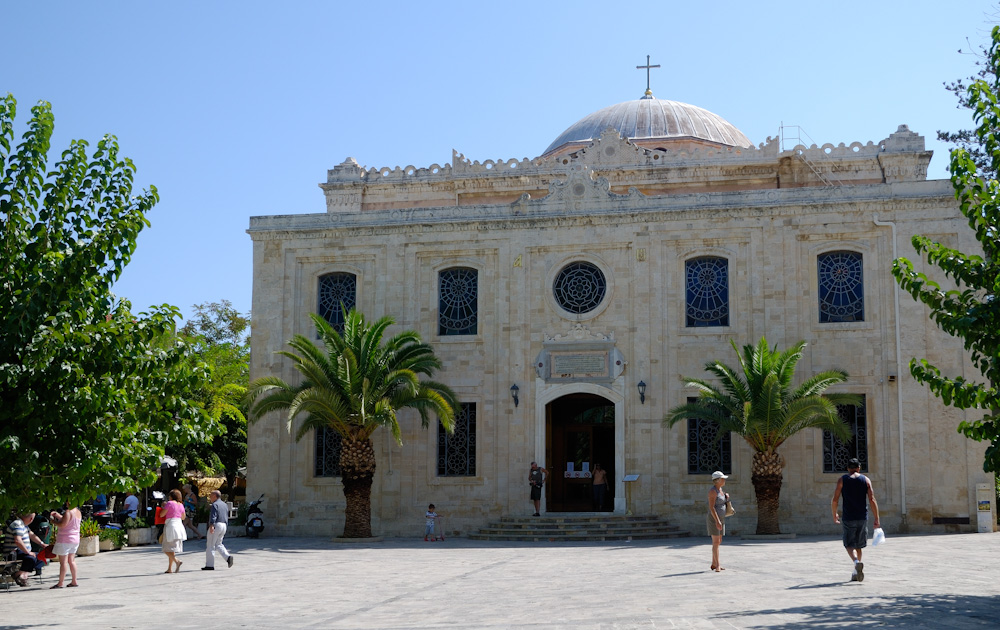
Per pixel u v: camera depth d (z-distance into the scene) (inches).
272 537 1520.7
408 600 728.3
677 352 1476.4
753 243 1473.9
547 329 1515.7
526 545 1310.3
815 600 637.9
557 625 565.6
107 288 637.9
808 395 1305.4
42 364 585.0
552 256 1530.5
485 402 1514.5
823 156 1686.8
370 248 1578.5
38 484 604.4
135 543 1413.6
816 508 1411.2
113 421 616.4
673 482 1449.3
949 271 656.4
